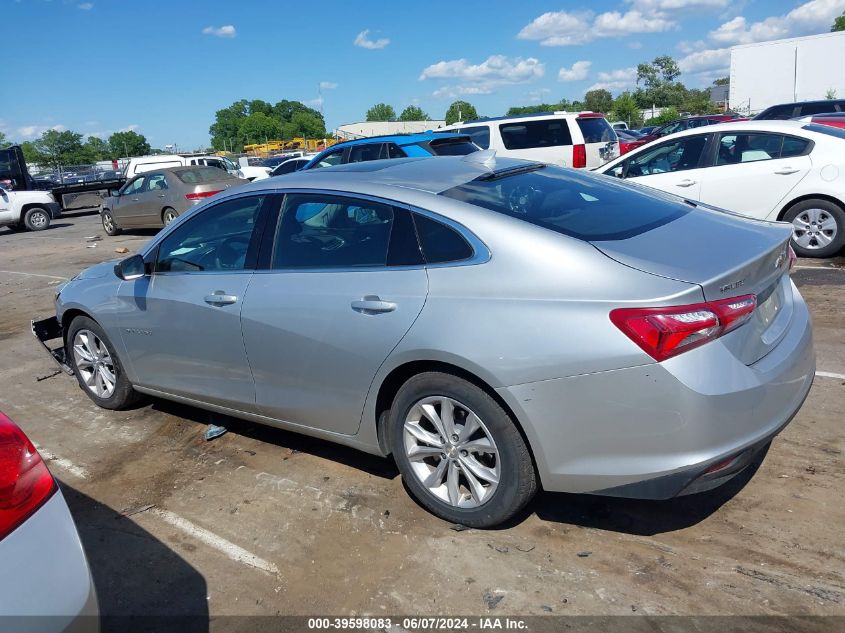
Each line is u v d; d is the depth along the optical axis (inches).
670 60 3011.8
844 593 106.0
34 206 794.2
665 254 114.8
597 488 113.3
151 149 4916.3
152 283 169.8
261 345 147.3
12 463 83.4
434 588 114.5
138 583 122.3
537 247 116.6
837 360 194.1
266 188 153.9
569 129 500.4
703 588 109.5
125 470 163.9
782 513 126.6
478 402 119.2
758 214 323.0
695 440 105.5
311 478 152.9
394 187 135.6
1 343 284.8
